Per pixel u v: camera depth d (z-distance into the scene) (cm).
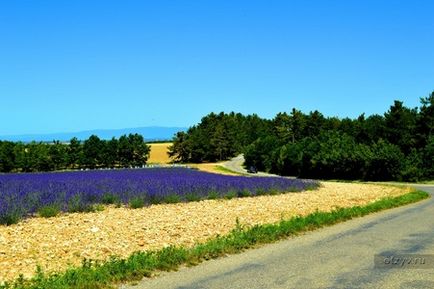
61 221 1662
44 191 2267
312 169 8962
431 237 1362
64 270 946
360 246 1212
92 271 887
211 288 809
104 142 11275
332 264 991
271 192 3197
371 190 3959
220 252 1128
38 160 9756
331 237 1377
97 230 1447
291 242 1294
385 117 8700
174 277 897
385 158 7000
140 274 900
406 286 808
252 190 3095
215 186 2941
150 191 2475
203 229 1503
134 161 11588
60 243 1234
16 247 1177
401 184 6019
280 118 17662
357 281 843
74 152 10644
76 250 1148
